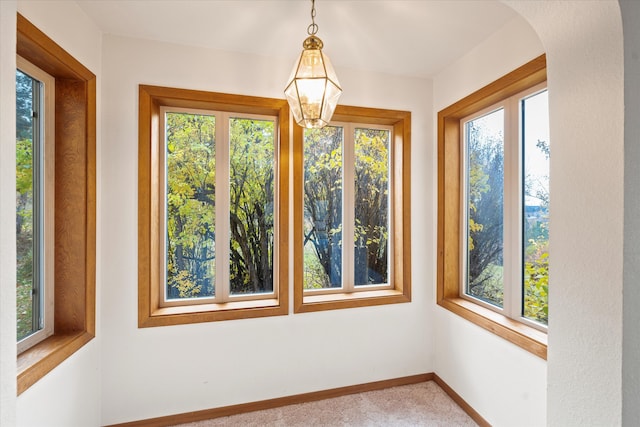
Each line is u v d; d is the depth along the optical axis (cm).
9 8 79
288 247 220
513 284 192
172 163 216
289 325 219
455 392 223
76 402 164
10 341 78
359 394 231
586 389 101
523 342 166
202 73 204
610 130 94
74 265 172
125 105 192
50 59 148
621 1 89
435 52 212
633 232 91
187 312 202
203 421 201
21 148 148
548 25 110
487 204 217
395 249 256
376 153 256
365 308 235
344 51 210
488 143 216
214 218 223
